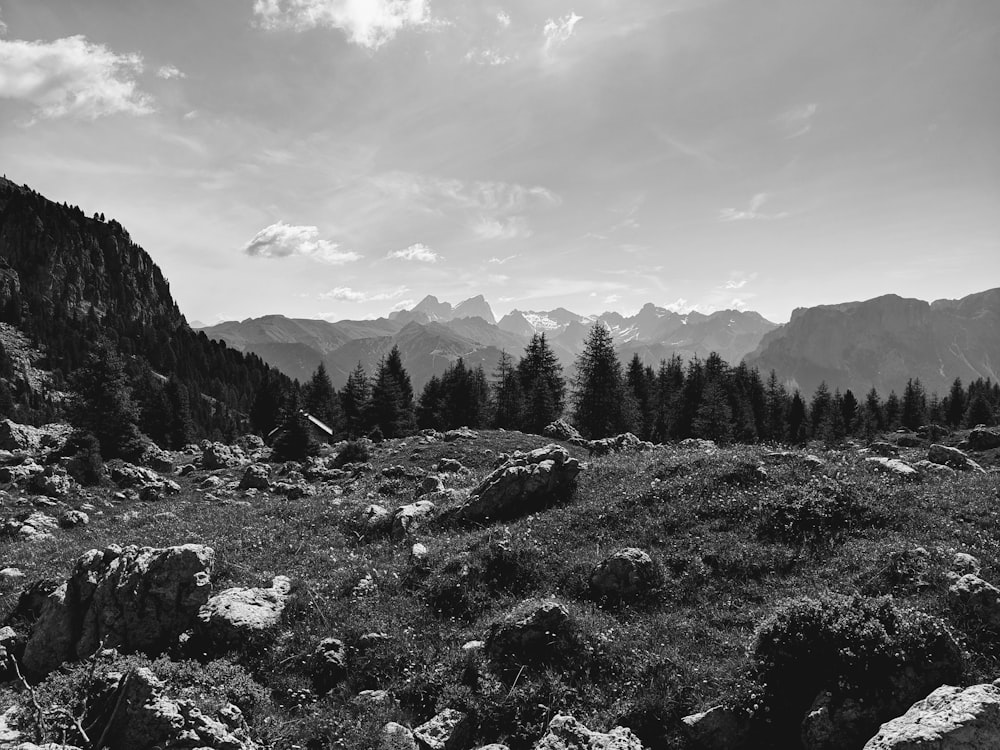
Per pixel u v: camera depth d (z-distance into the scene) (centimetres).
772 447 3142
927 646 1086
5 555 2558
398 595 1770
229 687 1319
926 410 13875
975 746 851
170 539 2609
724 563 1733
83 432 5434
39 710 1109
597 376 8481
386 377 9300
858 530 1814
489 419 10050
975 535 1694
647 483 2420
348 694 1333
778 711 1113
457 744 1163
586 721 1173
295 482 4459
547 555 1909
